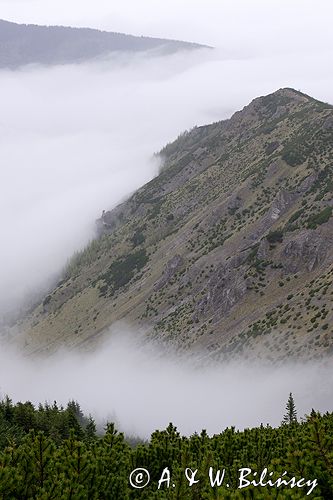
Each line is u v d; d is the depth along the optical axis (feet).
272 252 433.89
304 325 293.02
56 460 50.08
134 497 55.11
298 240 408.05
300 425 77.56
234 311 404.98
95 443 59.00
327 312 286.87
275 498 39.58
